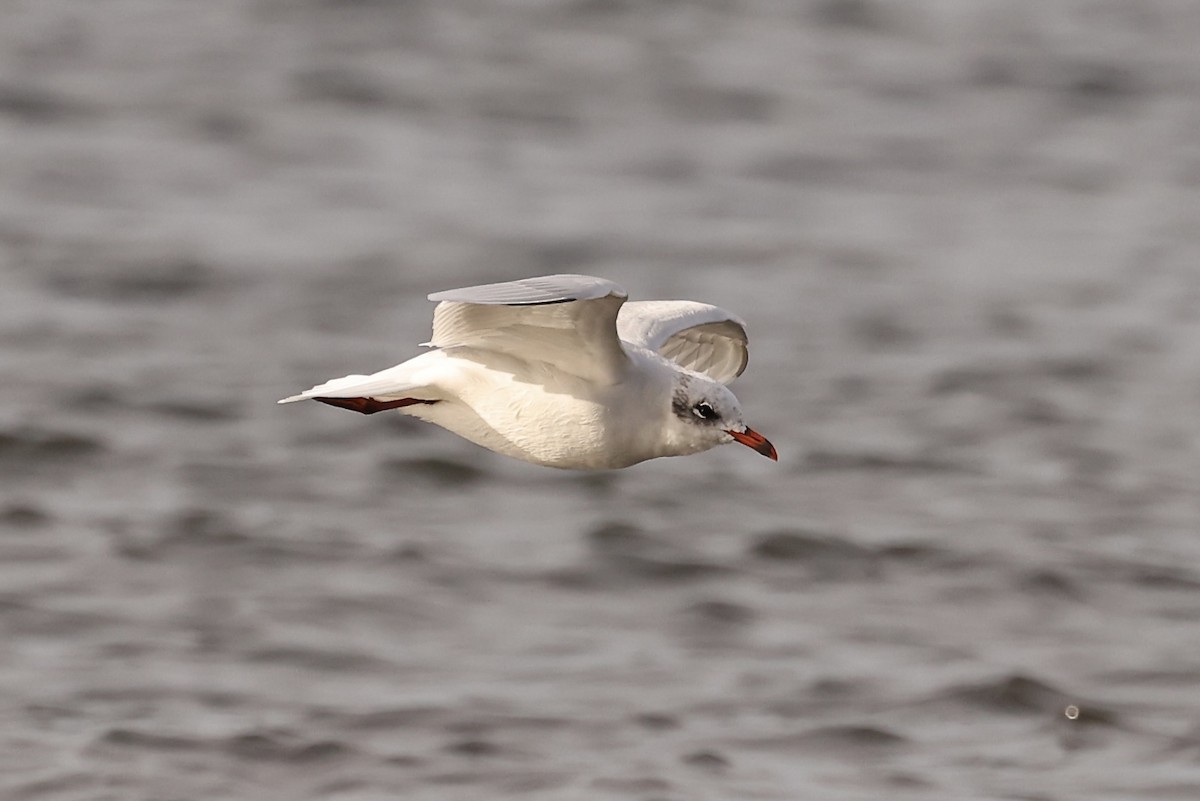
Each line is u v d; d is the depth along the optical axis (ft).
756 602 50.52
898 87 120.26
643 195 98.73
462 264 85.97
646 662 46.24
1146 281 87.86
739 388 71.72
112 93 110.11
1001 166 106.83
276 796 38.50
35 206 90.84
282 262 84.99
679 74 120.78
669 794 38.32
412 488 59.88
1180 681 45.62
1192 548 55.42
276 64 118.01
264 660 45.68
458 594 50.67
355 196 95.91
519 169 102.01
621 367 28.14
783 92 118.21
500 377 28.48
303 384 70.18
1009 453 64.90
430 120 109.81
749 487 60.64
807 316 81.05
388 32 126.62
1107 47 129.80
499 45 125.29
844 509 58.75
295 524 55.67
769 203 98.58
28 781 38.60
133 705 42.73
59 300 78.38
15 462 60.23
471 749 40.60
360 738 41.11
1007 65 125.29
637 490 60.08
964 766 40.45
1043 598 51.11
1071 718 42.88
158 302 79.15
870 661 46.57
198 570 51.70
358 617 48.67
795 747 41.24
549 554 53.88
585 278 25.72
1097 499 59.93
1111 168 106.93
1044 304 83.87
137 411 65.87
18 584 49.83
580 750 40.75
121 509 56.29
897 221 96.78
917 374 73.72
